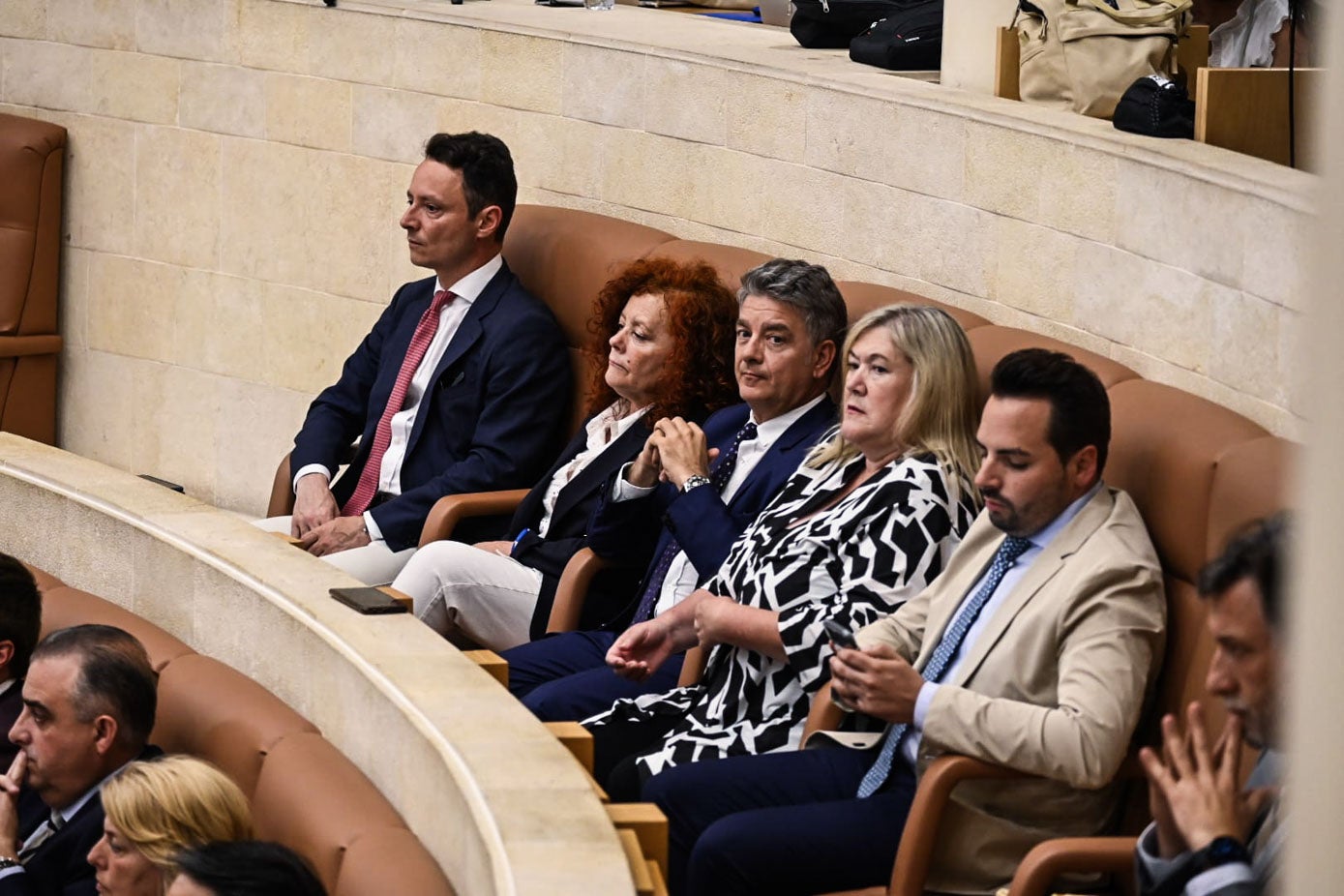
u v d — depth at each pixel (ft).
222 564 37.40
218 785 28.58
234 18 67.51
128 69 70.49
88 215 72.49
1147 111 40.04
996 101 45.55
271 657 35.37
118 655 33.40
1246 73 39.34
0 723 37.76
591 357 48.85
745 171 52.90
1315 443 7.62
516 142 60.54
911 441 35.70
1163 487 31.63
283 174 67.36
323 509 53.11
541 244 54.80
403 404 53.83
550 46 58.90
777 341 40.47
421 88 62.95
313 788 29.68
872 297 43.34
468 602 46.16
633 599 43.52
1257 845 21.77
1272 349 34.37
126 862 28.22
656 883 23.39
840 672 30.30
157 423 72.33
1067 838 27.02
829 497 37.32
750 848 30.66
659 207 56.08
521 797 24.84
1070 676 29.50
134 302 72.08
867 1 55.16
